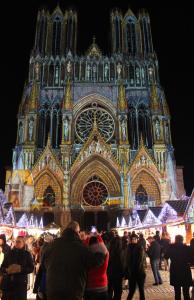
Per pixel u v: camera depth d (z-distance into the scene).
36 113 71.00
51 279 7.02
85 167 68.19
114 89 75.88
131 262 14.24
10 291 10.72
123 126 70.56
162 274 27.84
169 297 16.91
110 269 13.38
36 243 22.14
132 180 66.38
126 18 86.88
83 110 74.19
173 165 69.06
